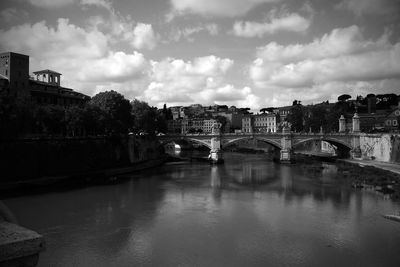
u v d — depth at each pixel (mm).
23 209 57156
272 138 134750
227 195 70500
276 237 44438
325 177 93375
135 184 83125
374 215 54438
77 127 95500
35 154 81562
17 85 102312
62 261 36812
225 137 134250
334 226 48875
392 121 164625
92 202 62844
